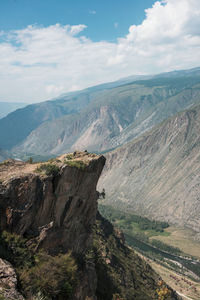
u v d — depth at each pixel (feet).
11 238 63.41
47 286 56.85
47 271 60.70
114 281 178.81
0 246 59.41
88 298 84.02
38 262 63.31
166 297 236.63
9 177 71.05
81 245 92.63
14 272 52.01
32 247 66.54
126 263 262.88
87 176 89.10
